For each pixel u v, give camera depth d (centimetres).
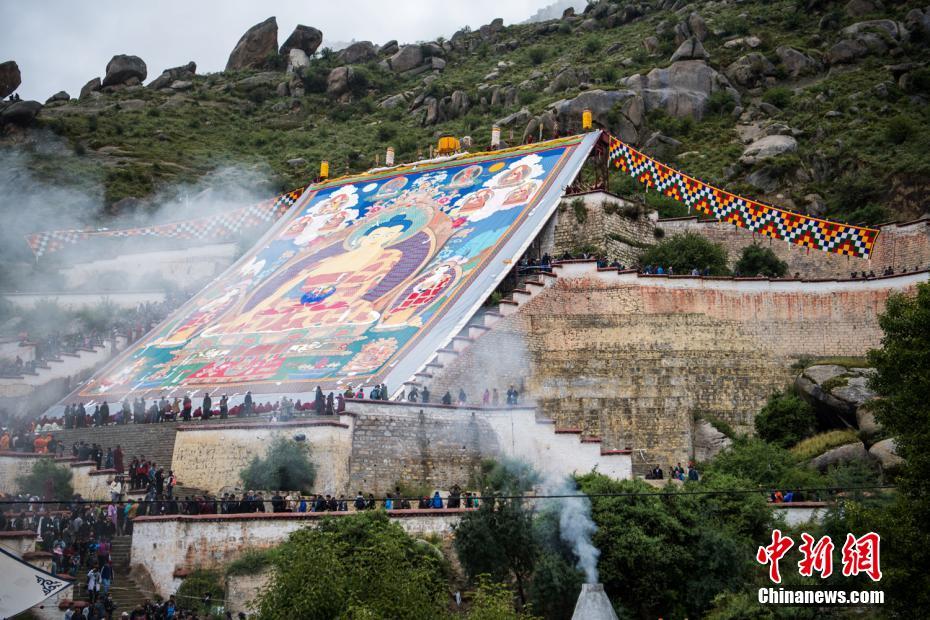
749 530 4444
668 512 4353
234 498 4691
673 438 6284
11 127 12794
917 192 8794
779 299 6638
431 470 5266
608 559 4147
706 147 10450
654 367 6450
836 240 7181
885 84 10938
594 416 6325
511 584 4219
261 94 15725
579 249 7625
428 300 6825
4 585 3847
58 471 5509
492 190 8081
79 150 12606
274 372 6538
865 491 4778
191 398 6538
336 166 12300
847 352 6550
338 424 5069
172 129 14075
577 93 12188
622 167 8075
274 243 8481
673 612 4131
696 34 12925
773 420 6081
